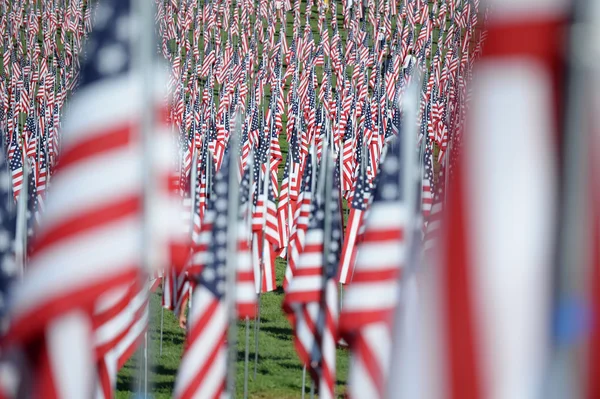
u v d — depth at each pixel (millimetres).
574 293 19062
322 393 56875
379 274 38562
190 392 48875
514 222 19188
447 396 19922
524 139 19094
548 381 19297
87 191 27219
